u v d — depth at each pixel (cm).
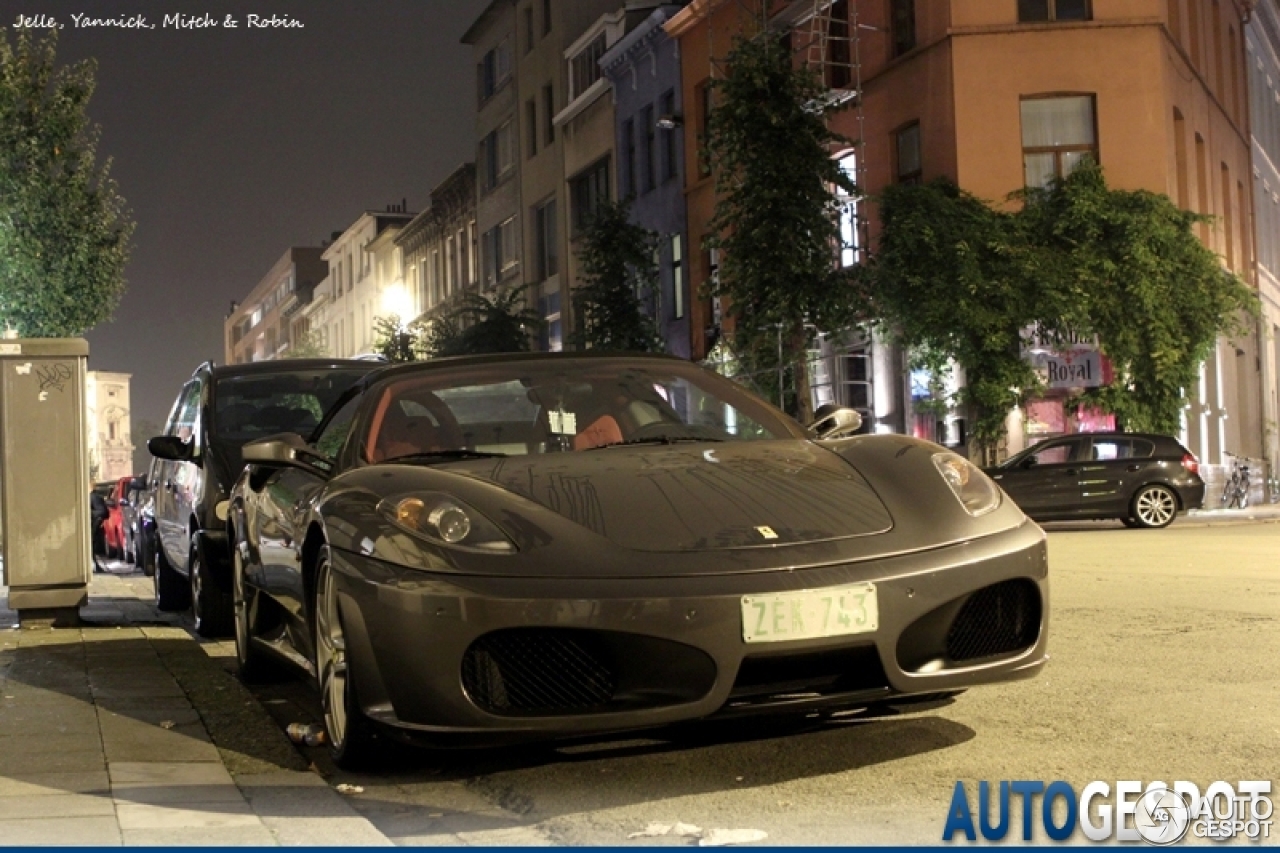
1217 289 2291
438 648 384
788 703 387
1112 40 2369
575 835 352
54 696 577
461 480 433
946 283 2203
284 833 352
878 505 425
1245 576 968
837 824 351
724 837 339
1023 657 420
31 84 2480
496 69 4950
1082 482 1903
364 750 422
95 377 13238
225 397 915
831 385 2678
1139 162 2361
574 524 404
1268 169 3656
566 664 387
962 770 402
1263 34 3619
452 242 5641
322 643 459
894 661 393
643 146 3616
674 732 467
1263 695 493
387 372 557
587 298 3206
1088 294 2223
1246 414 3147
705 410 539
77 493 882
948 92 2400
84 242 2473
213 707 564
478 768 434
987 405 2241
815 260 2239
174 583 1047
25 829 352
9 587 869
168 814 371
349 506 430
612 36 3909
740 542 398
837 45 2727
